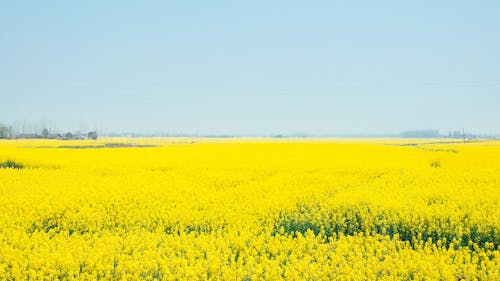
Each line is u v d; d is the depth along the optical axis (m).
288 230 10.75
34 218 11.14
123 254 7.54
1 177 18.89
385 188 15.56
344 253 7.96
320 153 35.25
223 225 10.80
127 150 38.19
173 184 16.64
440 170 22.14
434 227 10.31
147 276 6.75
